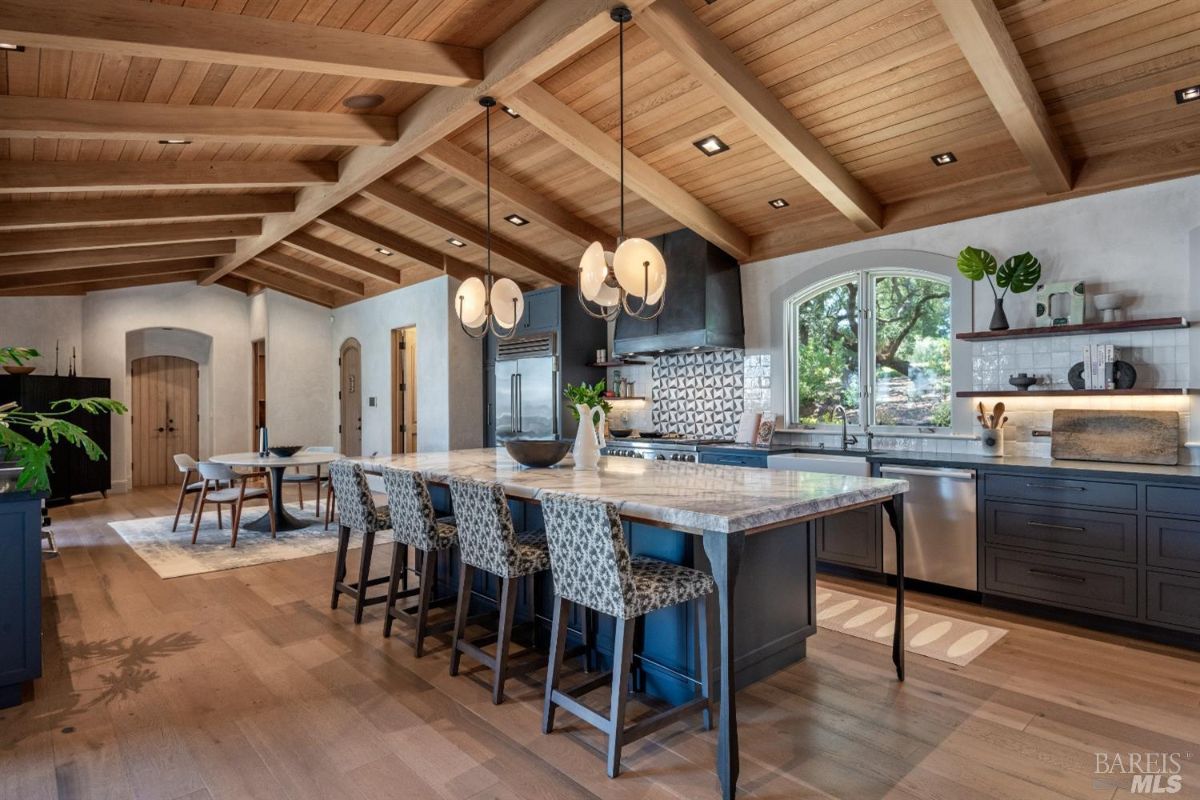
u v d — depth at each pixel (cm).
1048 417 411
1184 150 359
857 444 503
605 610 223
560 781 214
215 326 976
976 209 438
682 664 265
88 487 809
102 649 327
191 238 652
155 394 975
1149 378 375
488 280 411
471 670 304
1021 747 232
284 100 404
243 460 587
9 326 805
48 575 461
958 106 369
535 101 396
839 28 323
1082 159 393
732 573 207
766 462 481
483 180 513
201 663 310
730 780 201
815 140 407
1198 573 312
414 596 386
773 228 545
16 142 404
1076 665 302
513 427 733
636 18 305
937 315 472
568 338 693
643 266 318
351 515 373
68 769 220
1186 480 315
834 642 332
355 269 825
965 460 394
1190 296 362
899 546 288
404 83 408
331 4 309
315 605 398
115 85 352
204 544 562
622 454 595
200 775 217
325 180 537
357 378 944
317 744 237
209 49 295
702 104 402
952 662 306
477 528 278
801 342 548
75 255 686
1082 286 391
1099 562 342
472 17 334
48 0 266
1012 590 373
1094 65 322
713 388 601
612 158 438
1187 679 287
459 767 222
